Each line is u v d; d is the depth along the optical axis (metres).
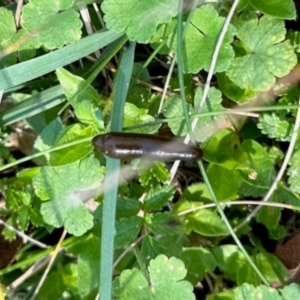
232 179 0.49
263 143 0.51
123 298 0.47
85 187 0.48
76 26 0.48
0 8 0.49
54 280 0.51
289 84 0.50
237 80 0.48
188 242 0.50
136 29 0.46
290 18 0.47
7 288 0.52
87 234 0.50
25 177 0.50
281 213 0.52
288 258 0.51
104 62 0.48
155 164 0.49
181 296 0.46
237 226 0.51
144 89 0.51
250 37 0.48
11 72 0.48
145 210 0.49
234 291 0.47
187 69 0.47
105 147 0.47
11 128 0.53
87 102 0.48
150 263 0.47
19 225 0.51
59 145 0.48
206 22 0.47
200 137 0.49
